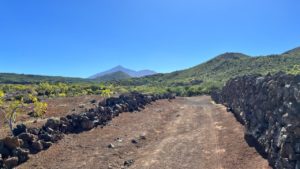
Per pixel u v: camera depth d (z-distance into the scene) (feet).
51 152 74.95
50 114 104.99
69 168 67.62
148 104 155.33
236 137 87.40
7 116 88.07
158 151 81.92
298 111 54.03
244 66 443.73
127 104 131.03
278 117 64.49
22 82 386.93
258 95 83.66
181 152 80.28
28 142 74.49
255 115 84.74
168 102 176.86
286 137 56.08
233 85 130.72
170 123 118.32
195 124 114.73
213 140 88.79
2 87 181.68
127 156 78.02
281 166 57.62
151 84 442.91
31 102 128.36
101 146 82.84
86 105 122.11
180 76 557.74
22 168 65.46
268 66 378.32
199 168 68.80
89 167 68.69
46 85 183.01
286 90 61.31
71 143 82.58
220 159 73.00
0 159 64.85
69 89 188.24
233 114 122.93
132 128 104.17
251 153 73.41
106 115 109.29
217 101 184.24
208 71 526.57
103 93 150.71
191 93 260.83
